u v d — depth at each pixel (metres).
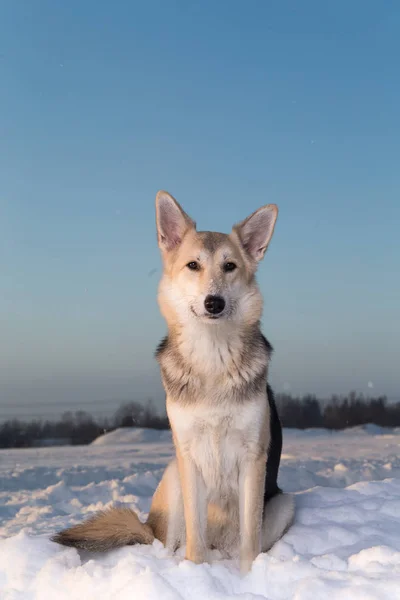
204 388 1.65
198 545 1.66
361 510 1.89
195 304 1.67
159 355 1.78
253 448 1.66
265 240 1.81
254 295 1.74
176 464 1.80
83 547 1.71
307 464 3.72
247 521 1.65
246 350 1.67
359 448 5.07
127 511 1.78
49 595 1.49
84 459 4.64
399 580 1.35
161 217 1.82
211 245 1.74
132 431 7.46
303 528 1.78
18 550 1.69
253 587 1.46
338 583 1.38
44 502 2.74
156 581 1.39
